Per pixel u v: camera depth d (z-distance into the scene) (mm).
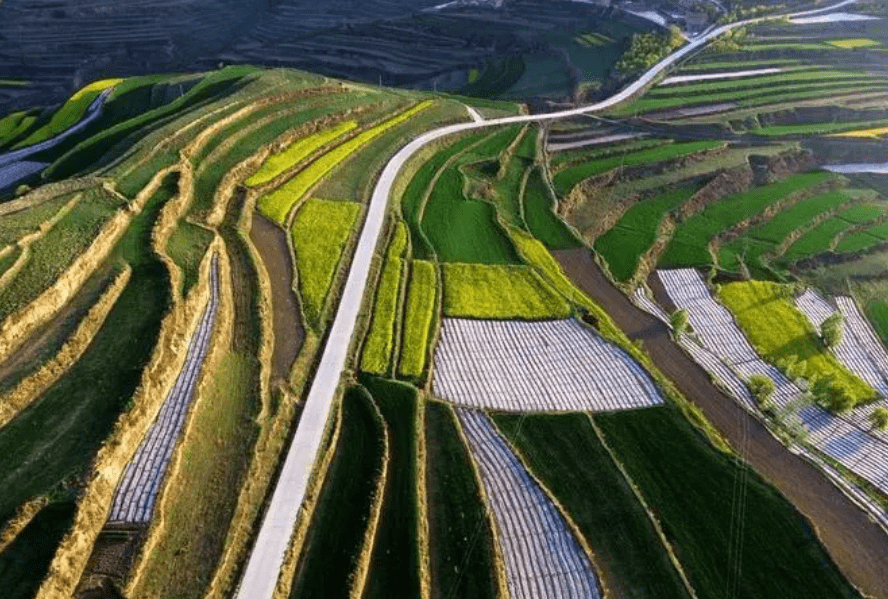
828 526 35125
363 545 30703
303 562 30094
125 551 27688
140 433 32062
